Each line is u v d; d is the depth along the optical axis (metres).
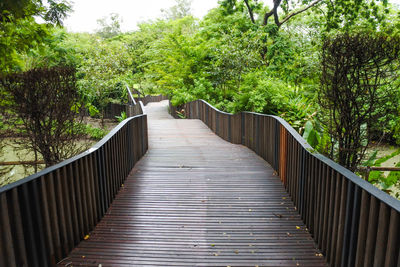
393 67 2.99
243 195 3.75
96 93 14.68
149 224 2.98
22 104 3.91
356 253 1.81
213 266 2.26
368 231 1.67
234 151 6.44
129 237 2.71
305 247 2.53
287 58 14.66
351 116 3.15
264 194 3.78
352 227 1.84
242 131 7.13
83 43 22.61
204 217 3.12
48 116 4.16
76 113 4.76
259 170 4.86
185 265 2.27
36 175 2.03
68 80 4.28
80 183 2.69
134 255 2.40
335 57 3.03
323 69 3.25
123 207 3.40
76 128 4.85
